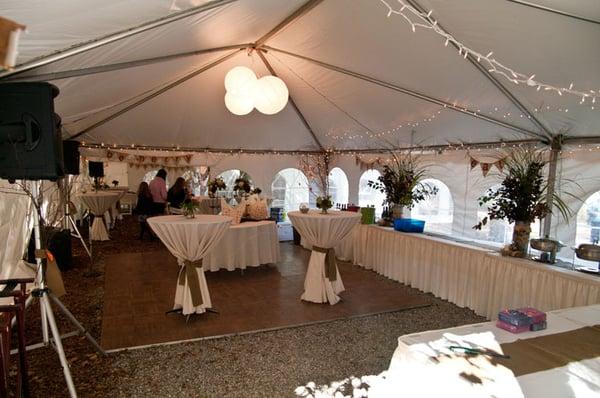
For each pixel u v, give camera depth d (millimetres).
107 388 2414
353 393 2395
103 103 4062
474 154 4516
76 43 1938
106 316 3637
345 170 7195
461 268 3994
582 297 2816
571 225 3494
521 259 3434
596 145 3289
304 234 4113
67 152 4113
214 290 4527
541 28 2324
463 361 1435
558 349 1563
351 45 3375
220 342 3123
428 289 4445
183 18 2197
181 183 7746
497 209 3695
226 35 3131
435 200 5184
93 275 5062
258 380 2537
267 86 3672
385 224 5473
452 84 3418
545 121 3439
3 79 2086
